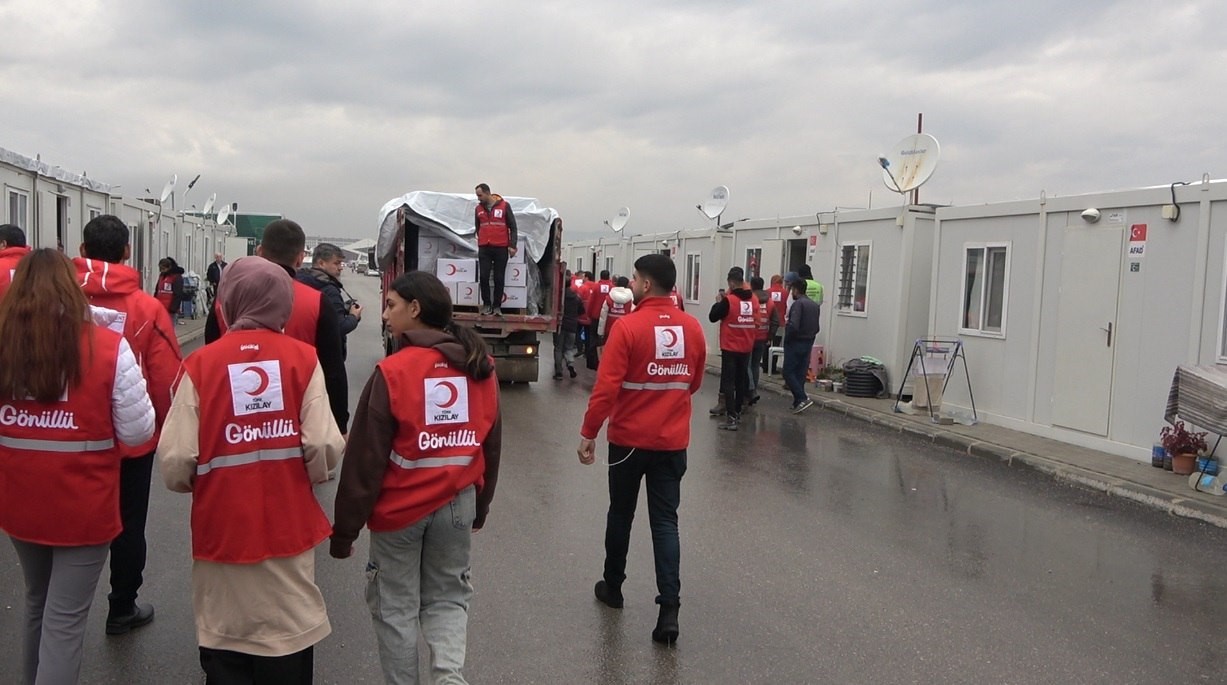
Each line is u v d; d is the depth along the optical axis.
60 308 3.23
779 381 15.77
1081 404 10.30
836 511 7.46
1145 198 9.52
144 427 3.40
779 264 17.52
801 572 5.88
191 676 4.05
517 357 14.37
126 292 4.16
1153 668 4.61
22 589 5.00
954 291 12.46
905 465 9.47
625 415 4.79
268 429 3.22
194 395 3.15
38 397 3.20
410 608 3.48
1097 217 10.09
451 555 3.54
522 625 4.82
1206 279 8.87
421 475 3.39
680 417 4.81
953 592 5.61
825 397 13.92
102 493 3.35
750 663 4.47
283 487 3.26
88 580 3.38
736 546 6.38
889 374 13.98
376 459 3.32
